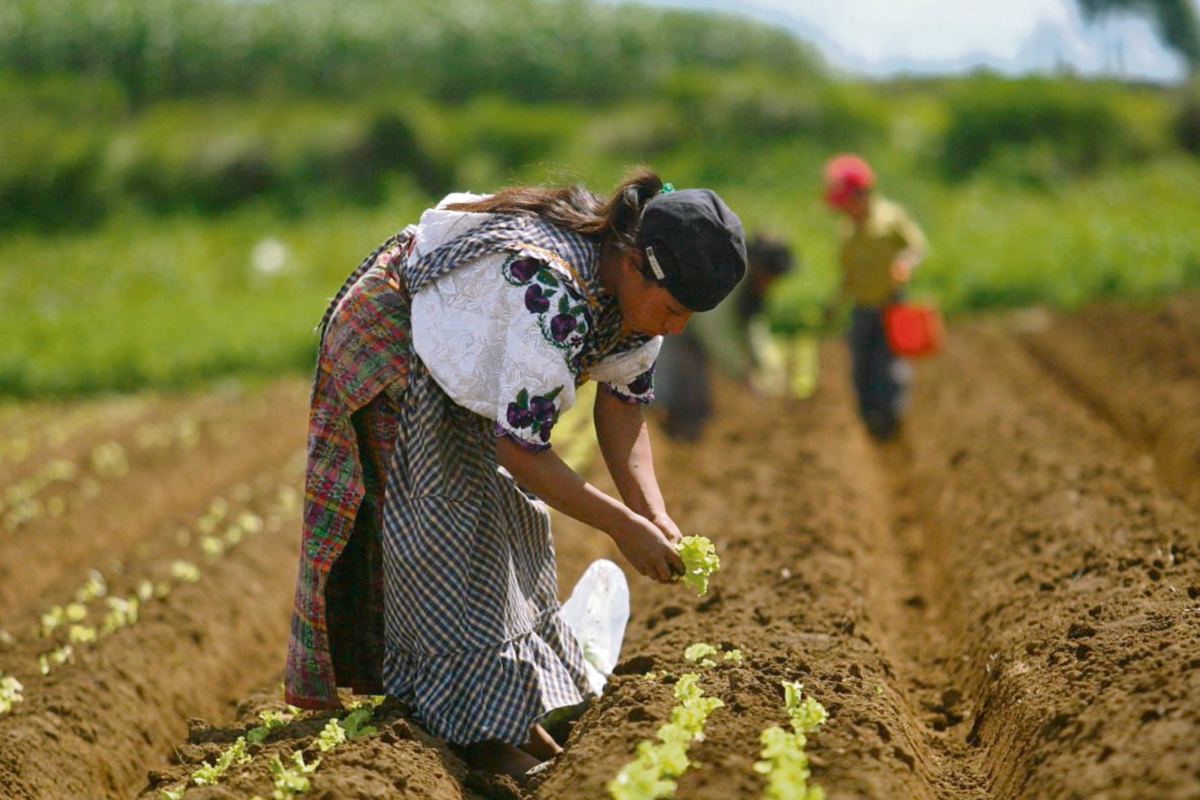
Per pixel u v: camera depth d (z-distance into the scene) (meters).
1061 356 25.50
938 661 10.90
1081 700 7.41
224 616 12.48
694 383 20.73
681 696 7.47
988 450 16.28
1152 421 17.59
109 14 86.25
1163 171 59.75
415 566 7.42
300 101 82.06
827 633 9.96
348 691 9.34
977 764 8.31
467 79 85.50
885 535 15.40
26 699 9.77
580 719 8.06
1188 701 6.61
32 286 52.97
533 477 6.97
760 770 6.43
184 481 20.38
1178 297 30.98
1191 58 110.31
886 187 58.44
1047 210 53.41
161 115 77.81
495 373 6.96
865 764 6.65
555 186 7.33
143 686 10.52
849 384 26.11
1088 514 12.18
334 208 63.62
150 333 36.53
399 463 7.46
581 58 87.75
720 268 6.77
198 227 62.78
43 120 74.69
